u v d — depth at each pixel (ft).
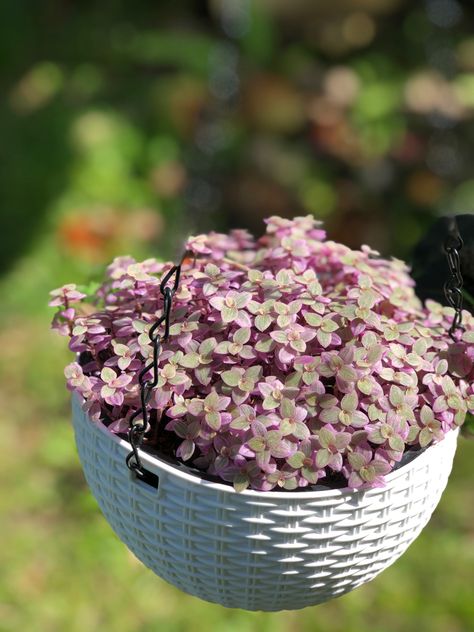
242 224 14.65
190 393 4.11
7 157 15.46
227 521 3.72
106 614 8.46
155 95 16.52
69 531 9.34
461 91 14.97
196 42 16.98
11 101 16.92
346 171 14.96
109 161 15.38
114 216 14.46
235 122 15.72
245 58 16.60
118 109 16.44
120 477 3.93
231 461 3.82
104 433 3.95
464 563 8.95
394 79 15.76
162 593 8.71
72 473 10.23
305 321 4.20
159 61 17.66
